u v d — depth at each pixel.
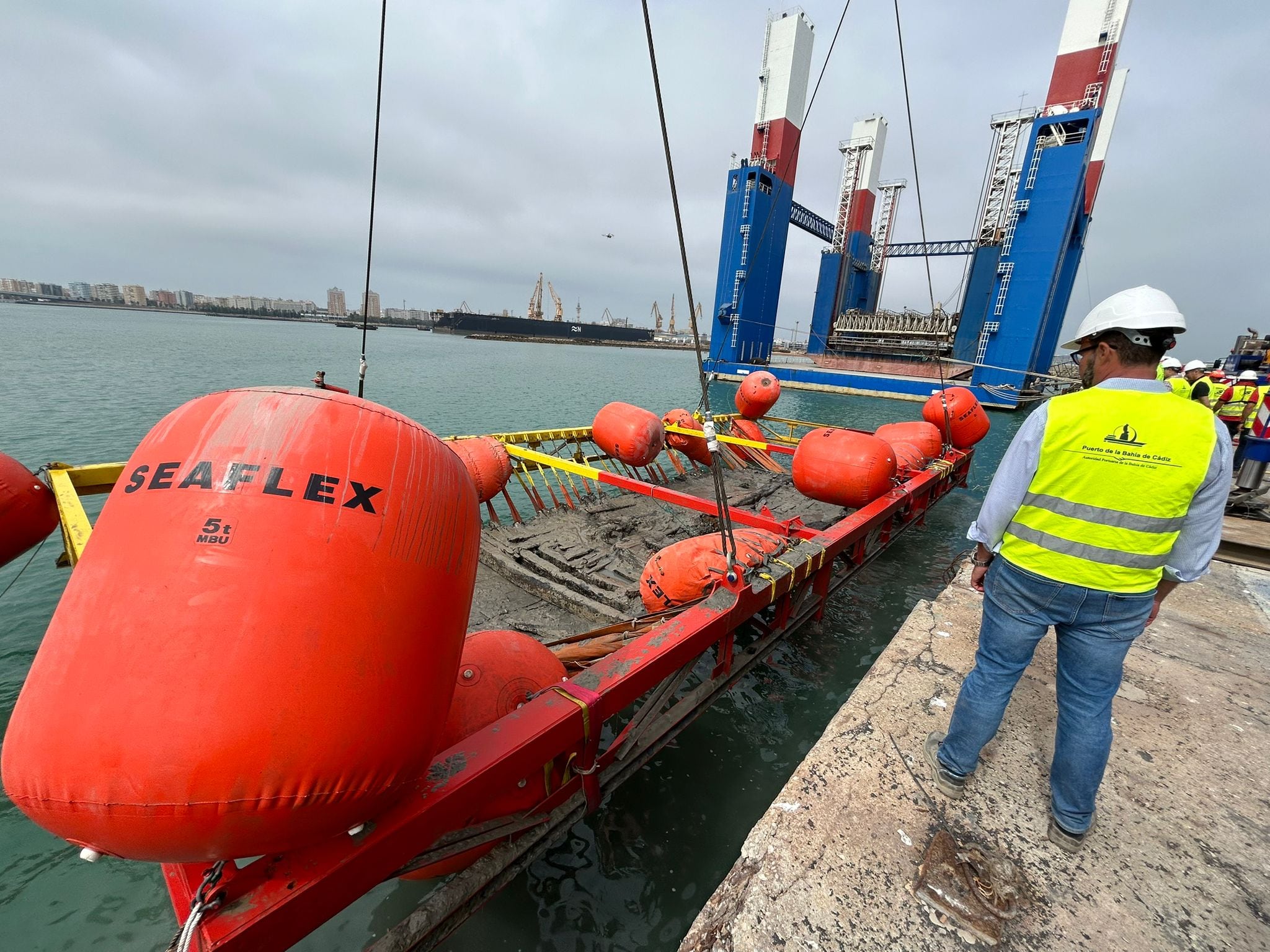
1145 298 1.69
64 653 1.19
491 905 2.79
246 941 1.43
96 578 1.23
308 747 1.23
